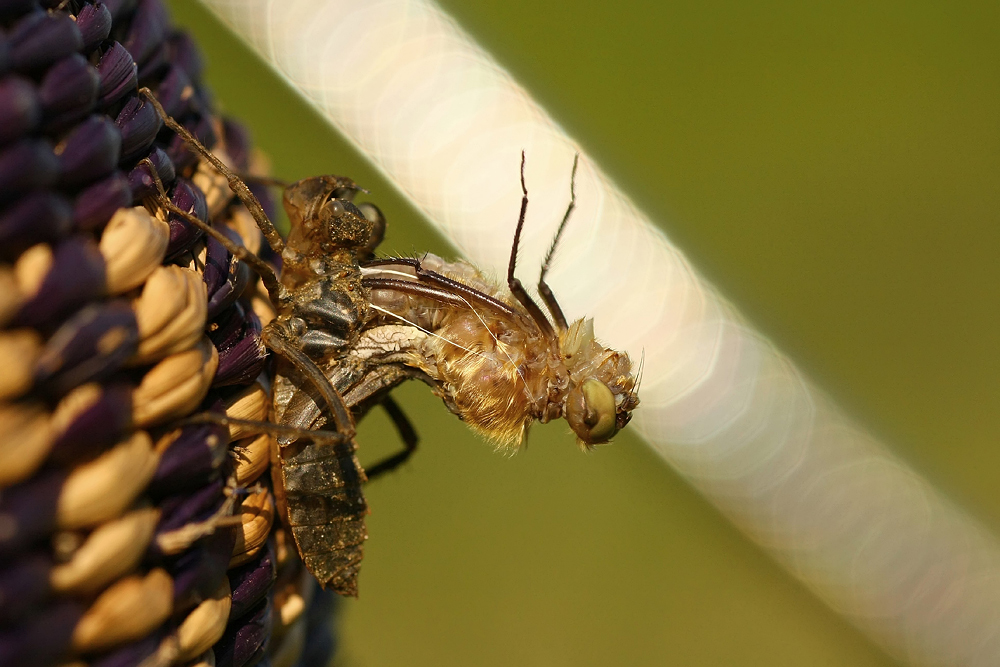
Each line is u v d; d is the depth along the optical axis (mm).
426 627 280
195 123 240
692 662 283
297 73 287
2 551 215
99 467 226
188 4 286
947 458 296
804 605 287
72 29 227
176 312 229
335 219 250
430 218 288
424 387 291
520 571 286
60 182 226
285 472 246
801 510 289
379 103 288
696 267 296
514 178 290
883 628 287
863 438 292
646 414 288
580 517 289
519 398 255
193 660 231
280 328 247
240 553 235
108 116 230
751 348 292
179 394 229
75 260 225
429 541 286
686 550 289
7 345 215
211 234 235
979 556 290
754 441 290
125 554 226
